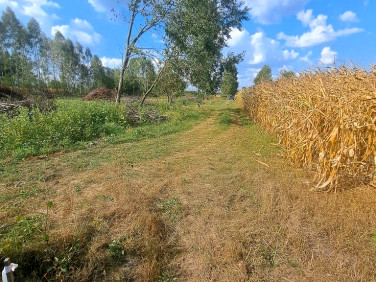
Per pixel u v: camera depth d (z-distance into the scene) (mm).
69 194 3641
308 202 3230
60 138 6766
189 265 2352
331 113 3814
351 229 2658
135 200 3328
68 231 2594
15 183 4090
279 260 2359
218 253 2455
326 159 3764
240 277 2174
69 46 37156
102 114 9219
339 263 2271
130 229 2740
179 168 4789
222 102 27062
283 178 4156
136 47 11984
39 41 34438
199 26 11805
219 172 4559
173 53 12203
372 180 3639
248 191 3740
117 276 2223
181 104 17625
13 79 28391
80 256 2389
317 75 5402
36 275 2215
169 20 11531
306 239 2586
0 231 2684
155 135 8062
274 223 2875
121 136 7680
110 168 4801
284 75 9531
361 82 3684
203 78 12945
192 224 2941
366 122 3271
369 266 2199
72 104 10031
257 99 10852
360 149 3596
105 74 39969
